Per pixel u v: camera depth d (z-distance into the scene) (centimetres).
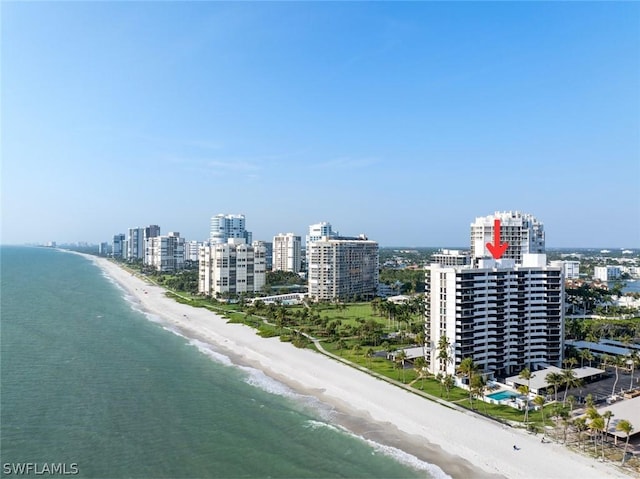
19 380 12706
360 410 10888
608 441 9131
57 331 19388
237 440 9269
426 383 12862
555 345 14275
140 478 7775
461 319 12988
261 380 13225
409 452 8800
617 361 13875
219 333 19850
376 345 17350
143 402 11281
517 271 14012
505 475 7938
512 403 11119
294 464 8325
